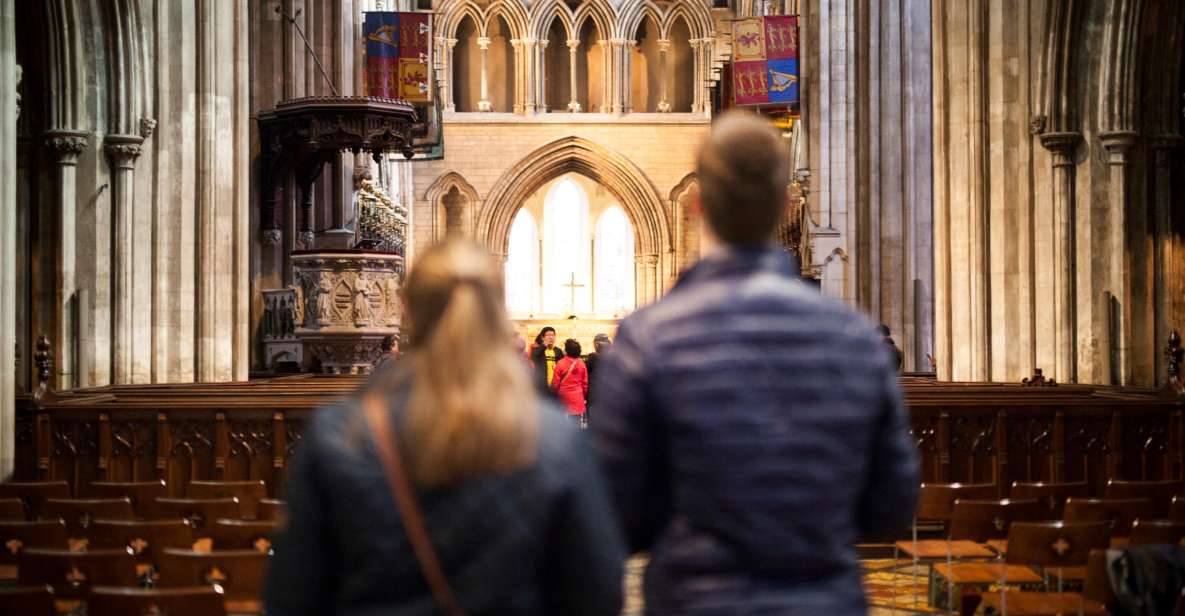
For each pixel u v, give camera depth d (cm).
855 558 380
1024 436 1455
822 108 3241
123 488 1033
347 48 3259
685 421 371
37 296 1956
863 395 378
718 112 4619
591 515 341
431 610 334
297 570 344
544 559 342
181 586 684
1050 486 1015
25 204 1955
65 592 724
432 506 336
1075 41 2039
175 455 1426
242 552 682
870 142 3216
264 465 1421
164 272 2147
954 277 2286
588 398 2311
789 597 363
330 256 2450
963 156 2261
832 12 3234
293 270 2516
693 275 394
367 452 339
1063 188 2061
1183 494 1044
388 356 2047
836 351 378
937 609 1065
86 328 1972
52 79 1941
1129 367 2023
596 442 378
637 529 383
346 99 2528
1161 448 1465
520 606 336
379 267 2497
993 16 2200
